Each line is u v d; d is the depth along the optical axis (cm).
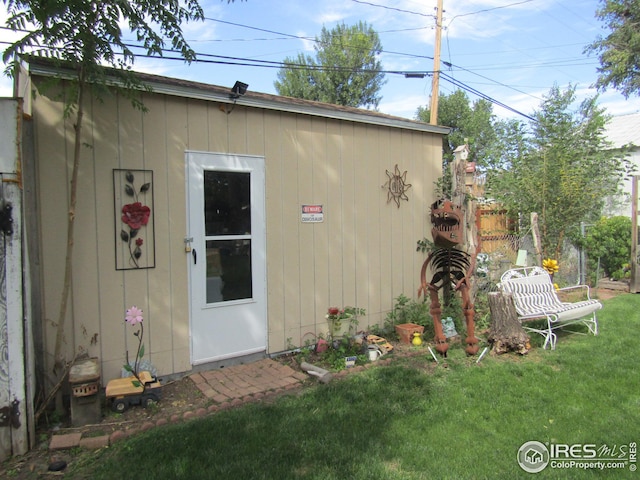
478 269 660
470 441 310
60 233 376
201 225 454
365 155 594
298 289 529
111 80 378
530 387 404
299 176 528
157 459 286
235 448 298
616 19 1501
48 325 371
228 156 470
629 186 1434
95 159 393
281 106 499
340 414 349
